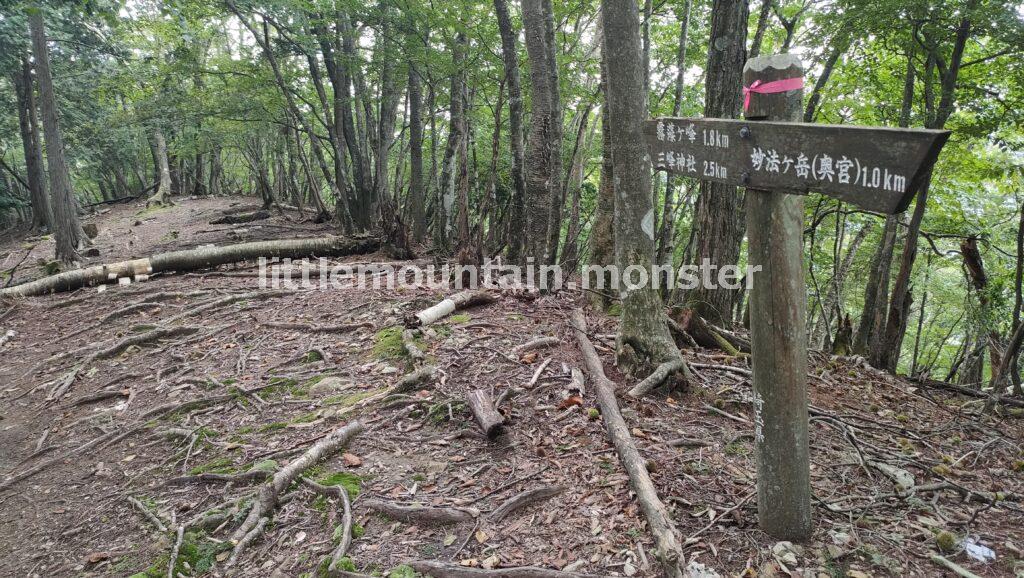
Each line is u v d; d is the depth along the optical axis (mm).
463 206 7230
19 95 18172
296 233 13102
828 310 12008
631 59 4113
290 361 5469
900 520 3041
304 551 3059
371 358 5211
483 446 3736
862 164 1938
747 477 3340
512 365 4699
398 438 3930
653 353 4418
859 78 7887
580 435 3740
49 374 6273
